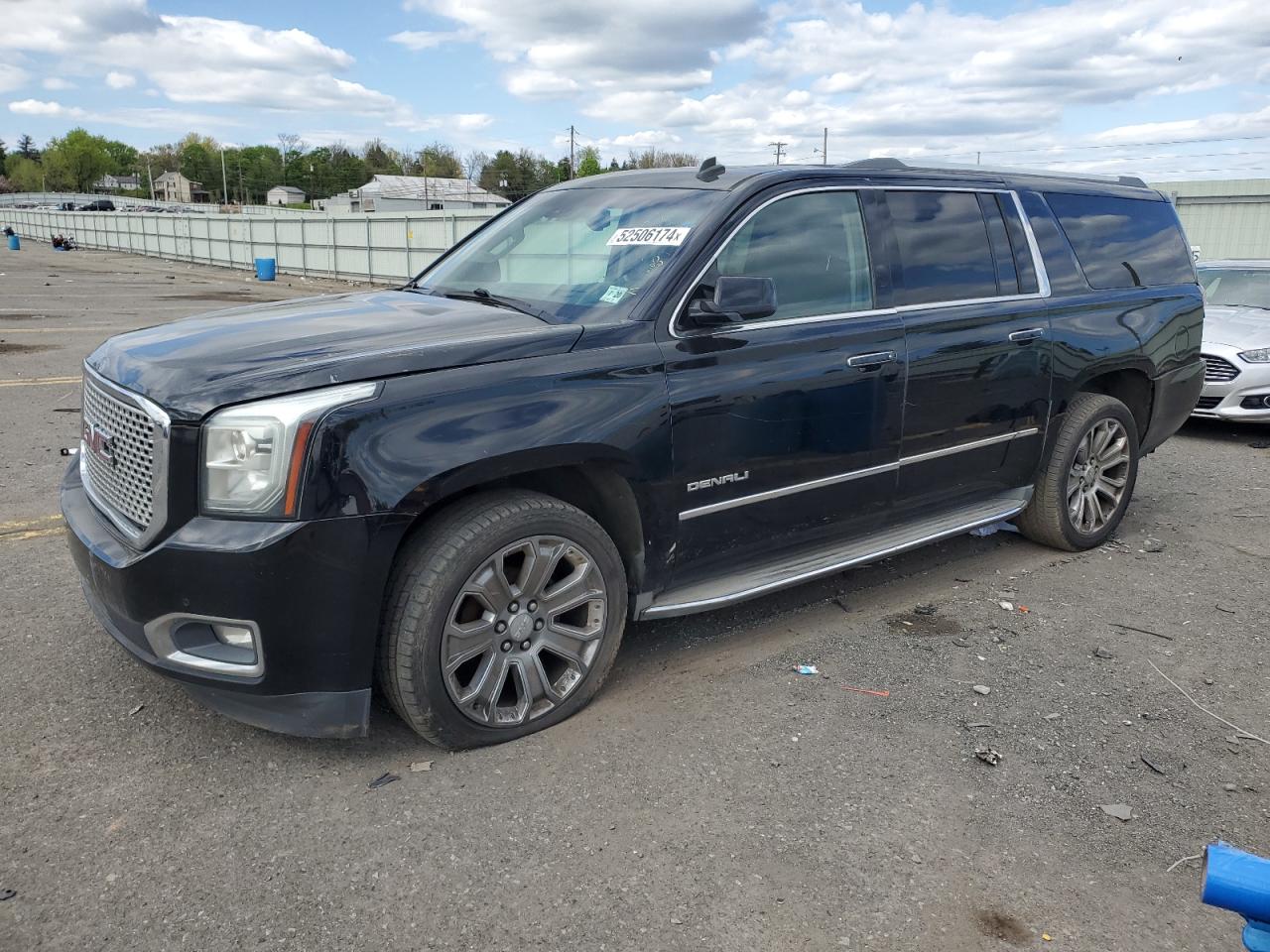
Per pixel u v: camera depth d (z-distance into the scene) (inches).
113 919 95.8
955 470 182.1
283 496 108.5
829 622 175.9
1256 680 155.4
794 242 156.3
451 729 123.4
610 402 129.6
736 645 165.0
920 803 119.0
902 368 165.0
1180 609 184.9
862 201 167.8
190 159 6136.8
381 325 134.0
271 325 135.5
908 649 164.6
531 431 121.6
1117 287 212.7
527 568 126.3
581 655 135.8
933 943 95.5
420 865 105.3
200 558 109.0
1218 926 99.2
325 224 1341.0
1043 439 198.8
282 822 112.2
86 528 126.2
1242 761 131.3
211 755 125.8
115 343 137.3
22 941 92.3
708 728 135.8
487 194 4077.3
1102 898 102.9
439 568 117.6
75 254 2010.3
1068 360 196.9
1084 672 156.8
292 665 113.2
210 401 110.1
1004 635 171.2
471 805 116.2
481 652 125.3
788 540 159.2
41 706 136.3
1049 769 127.8
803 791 120.7
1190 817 117.9
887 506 172.6
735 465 145.1
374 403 112.6
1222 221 826.2
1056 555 215.2
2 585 179.3
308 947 93.0
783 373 148.3
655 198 160.1
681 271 141.5
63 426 316.2
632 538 140.0
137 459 117.0
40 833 108.7
